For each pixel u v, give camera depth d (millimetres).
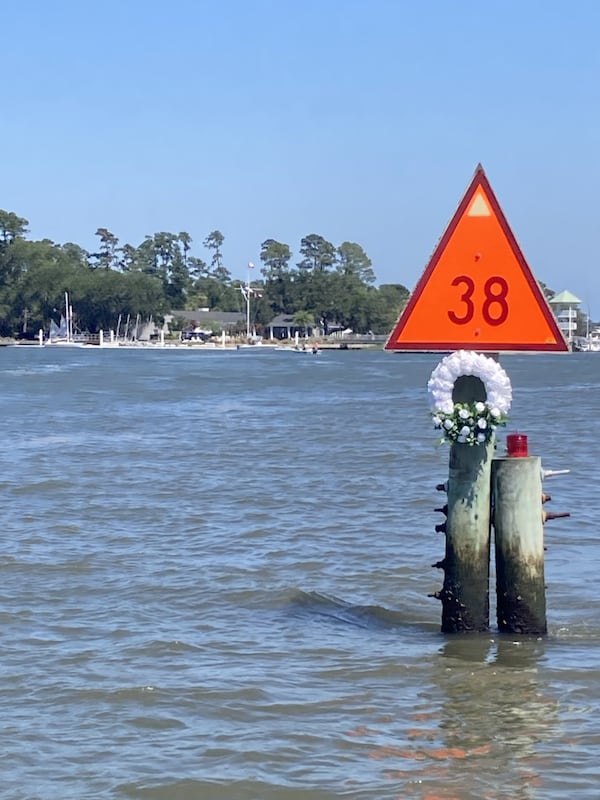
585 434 28953
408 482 19516
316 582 12086
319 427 31328
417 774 7039
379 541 14227
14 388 54844
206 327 183375
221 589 11750
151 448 25516
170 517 16016
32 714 8062
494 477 9570
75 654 9430
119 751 7418
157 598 11391
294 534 14727
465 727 7777
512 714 8008
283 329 186250
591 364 114312
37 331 179875
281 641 9844
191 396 48000
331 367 90688
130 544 14086
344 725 7836
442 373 9148
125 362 101500
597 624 10250
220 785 6906
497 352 9102
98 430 30609
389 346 9164
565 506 16641
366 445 25969
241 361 106562
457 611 9766
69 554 13453
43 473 20828
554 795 6723
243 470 21328
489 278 9070
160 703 8258
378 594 11633
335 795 6770
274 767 7160
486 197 9062
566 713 8023
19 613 10750
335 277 188250
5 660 9250
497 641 9539
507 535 9547
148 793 6824
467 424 9242
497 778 6969
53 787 6906
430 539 14328
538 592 9633
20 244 178500
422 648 9516
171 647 9625
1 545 13969
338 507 16844
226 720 7941
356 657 9328
